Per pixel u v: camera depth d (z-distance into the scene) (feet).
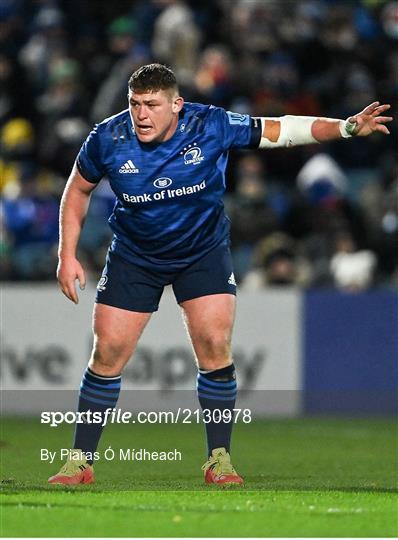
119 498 69.21
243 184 173.68
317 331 158.40
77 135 185.68
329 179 185.16
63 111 190.39
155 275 77.41
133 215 75.77
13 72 198.49
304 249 170.81
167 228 75.61
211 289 77.61
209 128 75.05
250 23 207.41
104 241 163.02
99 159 75.31
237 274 168.76
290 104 197.98
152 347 152.25
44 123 192.65
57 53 201.77
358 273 165.07
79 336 154.10
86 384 78.89
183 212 75.46
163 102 72.43
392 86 203.82
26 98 197.67
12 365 152.87
